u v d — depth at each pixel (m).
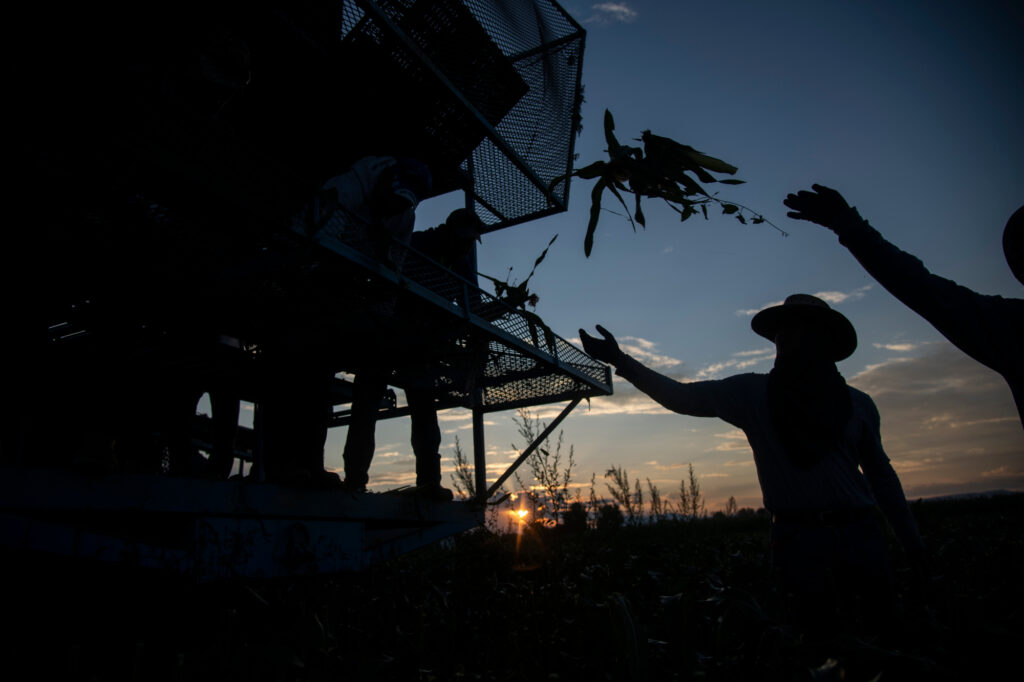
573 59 5.19
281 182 2.33
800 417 2.36
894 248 1.88
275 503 3.04
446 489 4.53
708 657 2.00
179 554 2.52
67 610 2.34
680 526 7.70
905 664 1.60
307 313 2.95
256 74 3.42
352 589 3.90
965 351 1.81
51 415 2.64
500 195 5.36
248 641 2.41
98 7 1.81
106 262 2.30
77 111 1.81
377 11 3.13
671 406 2.83
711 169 2.31
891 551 5.76
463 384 4.72
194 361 3.03
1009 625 2.05
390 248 3.14
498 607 3.34
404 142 4.11
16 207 1.99
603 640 2.28
